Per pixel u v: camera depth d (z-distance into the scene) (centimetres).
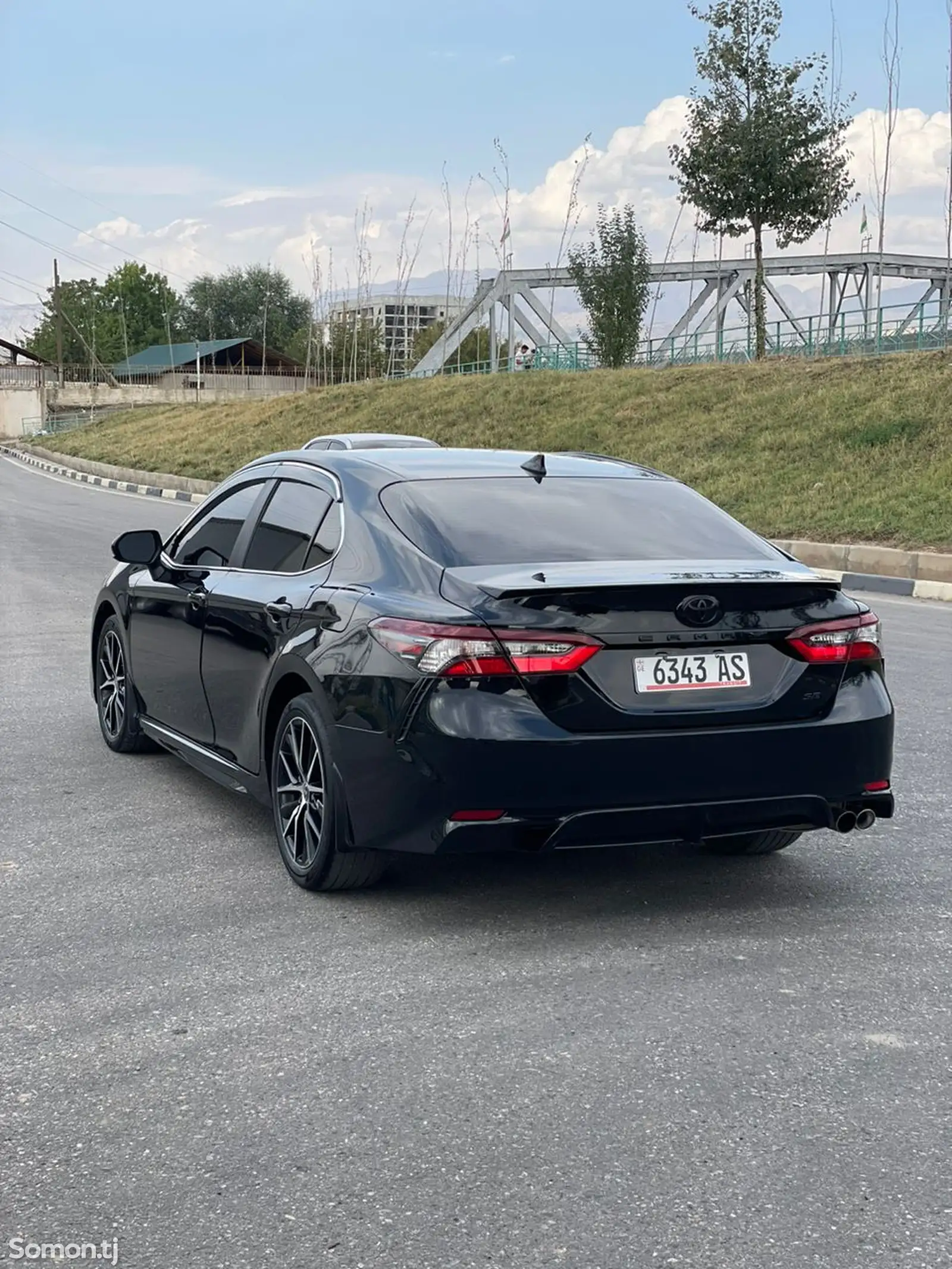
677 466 2267
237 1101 291
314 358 6700
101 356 11625
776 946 388
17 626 1058
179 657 545
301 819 441
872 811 418
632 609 384
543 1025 331
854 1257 230
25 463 5012
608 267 3772
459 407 3472
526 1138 273
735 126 2802
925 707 750
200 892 438
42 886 445
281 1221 243
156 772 605
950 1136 274
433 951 383
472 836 376
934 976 364
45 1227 242
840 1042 321
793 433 2205
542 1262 229
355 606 414
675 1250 233
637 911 419
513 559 411
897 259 5769
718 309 5503
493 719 373
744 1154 267
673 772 384
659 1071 305
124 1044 321
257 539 508
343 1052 315
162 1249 235
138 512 2523
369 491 458
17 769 609
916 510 1662
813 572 427
